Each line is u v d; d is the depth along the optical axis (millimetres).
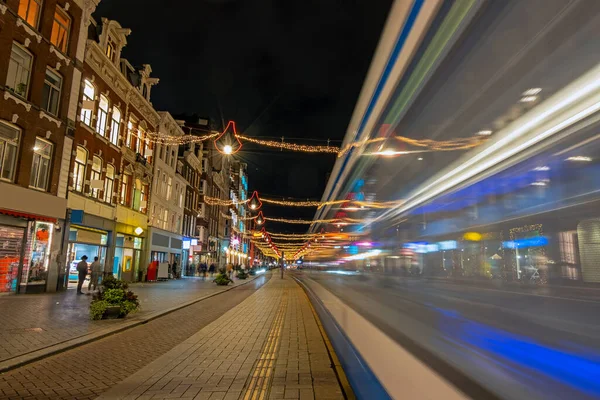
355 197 4695
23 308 12219
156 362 6504
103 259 23562
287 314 12461
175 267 36406
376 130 3498
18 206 16125
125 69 25719
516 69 2082
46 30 17719
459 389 1965
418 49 2529
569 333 2131
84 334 8586
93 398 4867
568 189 2240
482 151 2547
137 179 28203
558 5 1830
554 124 2064
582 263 2156
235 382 5426
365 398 3605
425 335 2607
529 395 1971
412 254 3271
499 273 2561
